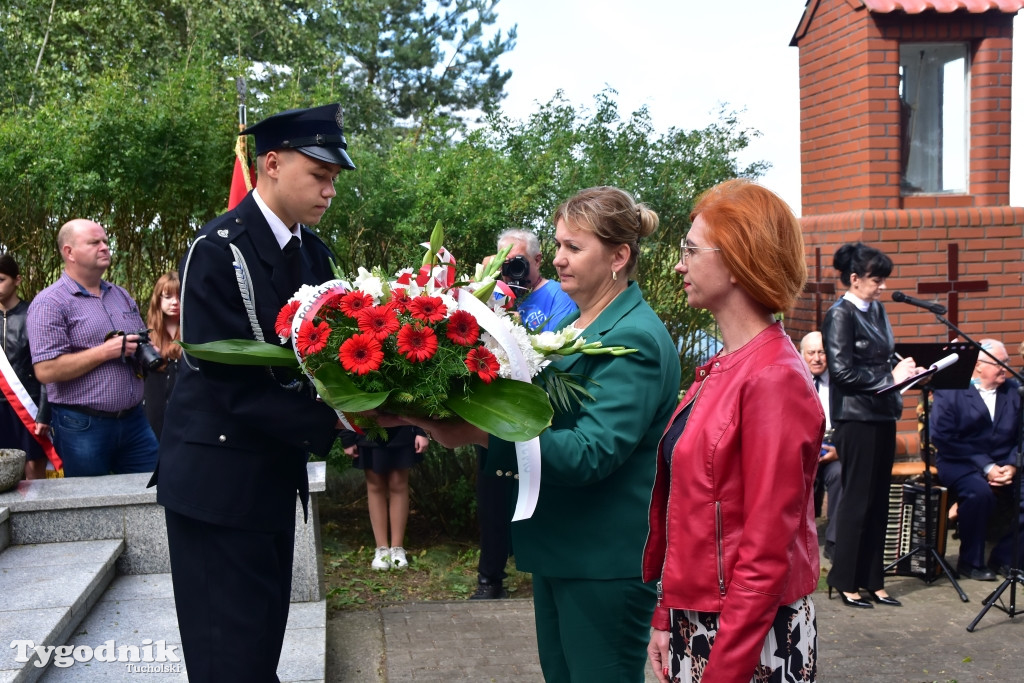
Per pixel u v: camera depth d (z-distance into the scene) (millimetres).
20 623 3416
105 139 6480
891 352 5230
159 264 7039
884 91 6926
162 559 4520
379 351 2121
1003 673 4270
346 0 21016
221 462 2533
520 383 2189
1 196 6457
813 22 7633
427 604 5074
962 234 6973
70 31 13680
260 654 2613
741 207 2018
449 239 6090
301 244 2760
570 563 2451
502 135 6602
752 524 1899
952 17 6941
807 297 7504
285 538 2807
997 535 6223
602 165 6633
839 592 5238
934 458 6316
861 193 7062
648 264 6715
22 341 5184
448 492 6266
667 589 2076
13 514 4359
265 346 2346
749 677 1897
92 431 4711
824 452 5961
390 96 22656
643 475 2477
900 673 4281
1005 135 7129
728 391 1990
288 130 2578
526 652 4402
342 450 5977
